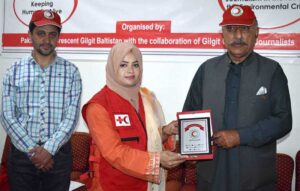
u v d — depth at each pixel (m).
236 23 2.06
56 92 2.50
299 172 2.87
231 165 2.09
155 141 1.94
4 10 3.70
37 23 2.45
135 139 1.86
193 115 2.03
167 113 3.44
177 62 3.37
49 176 2.49
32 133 2.45
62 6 3.57
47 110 2.47
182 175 3.15
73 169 3.36
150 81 3.45
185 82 3.38
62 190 2.53
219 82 2.16
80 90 2.61
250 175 2.06
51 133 2.47
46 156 2.36
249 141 1.97
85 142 3.38
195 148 1.96
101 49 3.52
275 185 2.15
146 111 1.99
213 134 2.03
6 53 3.73
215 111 2.14
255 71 2.10
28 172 2.46
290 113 2.07
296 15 3.09
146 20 3.40
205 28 3.28
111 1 3.48
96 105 1.83
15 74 2.50
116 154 1.76
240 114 2.06
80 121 3.59
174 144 2.21
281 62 3.15
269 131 1.97
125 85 1.91
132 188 1.88
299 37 3.10
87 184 1.94
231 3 3.21
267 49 3.16
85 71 3.59
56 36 2.55
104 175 1.87
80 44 3.56
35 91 2.47
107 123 1.81
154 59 3.41
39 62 2.53
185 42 3.33
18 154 2.45
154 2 3.38
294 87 3.14
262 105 2.06
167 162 1.79
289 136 3.19
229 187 2.10
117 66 1.88
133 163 1.76
